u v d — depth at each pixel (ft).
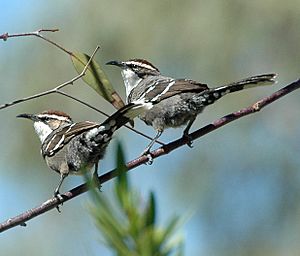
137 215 5.53
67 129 25.67
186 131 26.37
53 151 25.38
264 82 23.80
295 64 52.29
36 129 30.50
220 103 52.65
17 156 52.47
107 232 5.50
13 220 20.08
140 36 52.21
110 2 52.24
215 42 52.01
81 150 24.58
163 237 5.51
